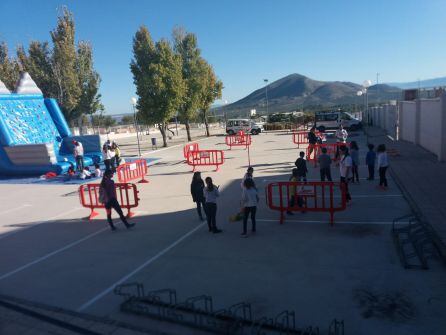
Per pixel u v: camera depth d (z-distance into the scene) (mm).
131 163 16141
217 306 5617
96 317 5594
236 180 15227
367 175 14461
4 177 21344
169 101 31047
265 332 4828
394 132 28250
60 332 5262
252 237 8500
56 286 6793
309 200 11383
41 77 39750
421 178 13008
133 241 8891
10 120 22219
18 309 6023
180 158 24359
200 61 37219
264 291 5984
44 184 18234
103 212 11875
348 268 6562
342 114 36656
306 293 5816
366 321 4961
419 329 4711
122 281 6797
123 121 73375
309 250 7504
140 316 5508
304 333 4676
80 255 8258
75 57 40875
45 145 20422
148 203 12609
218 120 73688
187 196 13250
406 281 5938
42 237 9812
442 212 9133
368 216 9367
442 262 6500
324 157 12297
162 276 6855
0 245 9398
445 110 15711
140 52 31406
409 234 7203
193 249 8055
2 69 40688
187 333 4996
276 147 26312
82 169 19906
